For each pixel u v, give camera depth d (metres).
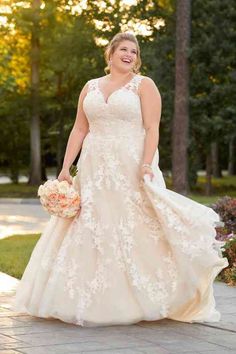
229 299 8.61
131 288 7.09
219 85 33.09
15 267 11.05
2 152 44.84
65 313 7.06
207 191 36.06
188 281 7.06
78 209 7.29
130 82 7.49
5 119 41.94
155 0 34.16
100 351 6.17
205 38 32.72
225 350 6.25
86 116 7.57
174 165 32.28
